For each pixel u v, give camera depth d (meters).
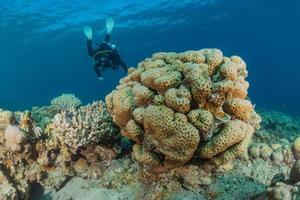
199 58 3.71
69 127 4.38
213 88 3.41
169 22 36.28
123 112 3.77
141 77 3.68
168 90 3.36
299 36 37.28
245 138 3.65
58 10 32.88
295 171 3.29
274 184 3.47
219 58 3.65
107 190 4.17
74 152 4.35
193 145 3.33
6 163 4.36
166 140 3.35
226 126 3.48
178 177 3.79
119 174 4.22
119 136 4.57
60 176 4.44
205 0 32.75
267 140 5.91
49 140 4.48
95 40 38.97
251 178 4.04
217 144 3.46
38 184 4.55
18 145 4.25
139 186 4.03
